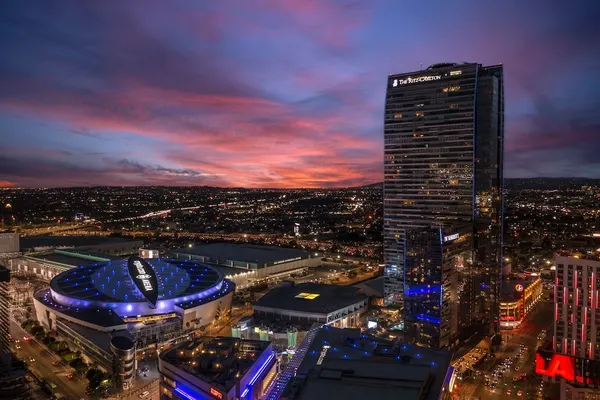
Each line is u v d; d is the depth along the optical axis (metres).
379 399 151.75
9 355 195.00
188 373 182.75
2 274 190.62
